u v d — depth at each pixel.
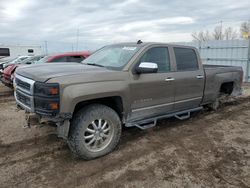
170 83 4.47
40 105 3.17
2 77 10.10
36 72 3.42
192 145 4.16
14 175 3.15
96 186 2.93
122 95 3.72
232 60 13.60
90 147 3.55
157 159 3.62
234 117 5.93
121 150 3.91
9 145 4.07
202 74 5.25
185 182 3.03
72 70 3.51
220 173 3.24
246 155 3.79
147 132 4.76
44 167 3.36
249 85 11.70
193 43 15.34
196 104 5.39
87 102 3.55
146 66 3.76
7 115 5.91
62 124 3.23
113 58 4.25
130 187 2.91
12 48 27.36
